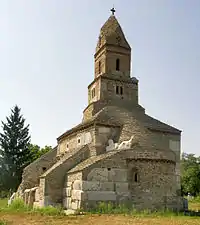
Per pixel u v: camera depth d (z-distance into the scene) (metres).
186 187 54.78
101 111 27.67
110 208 19.48
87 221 15.73
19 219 16.84
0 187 51.94
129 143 22.67
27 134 55.59
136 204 20.67
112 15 34.16
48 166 31.81
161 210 20.50
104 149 24.70
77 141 27.77
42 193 23.41
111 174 20.97
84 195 20.11
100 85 30.75
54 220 16.20
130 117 27.41
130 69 32.66
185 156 65.75
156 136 27.62
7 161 52.59
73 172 22.00
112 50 32.25
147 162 21.44
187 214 19.81
